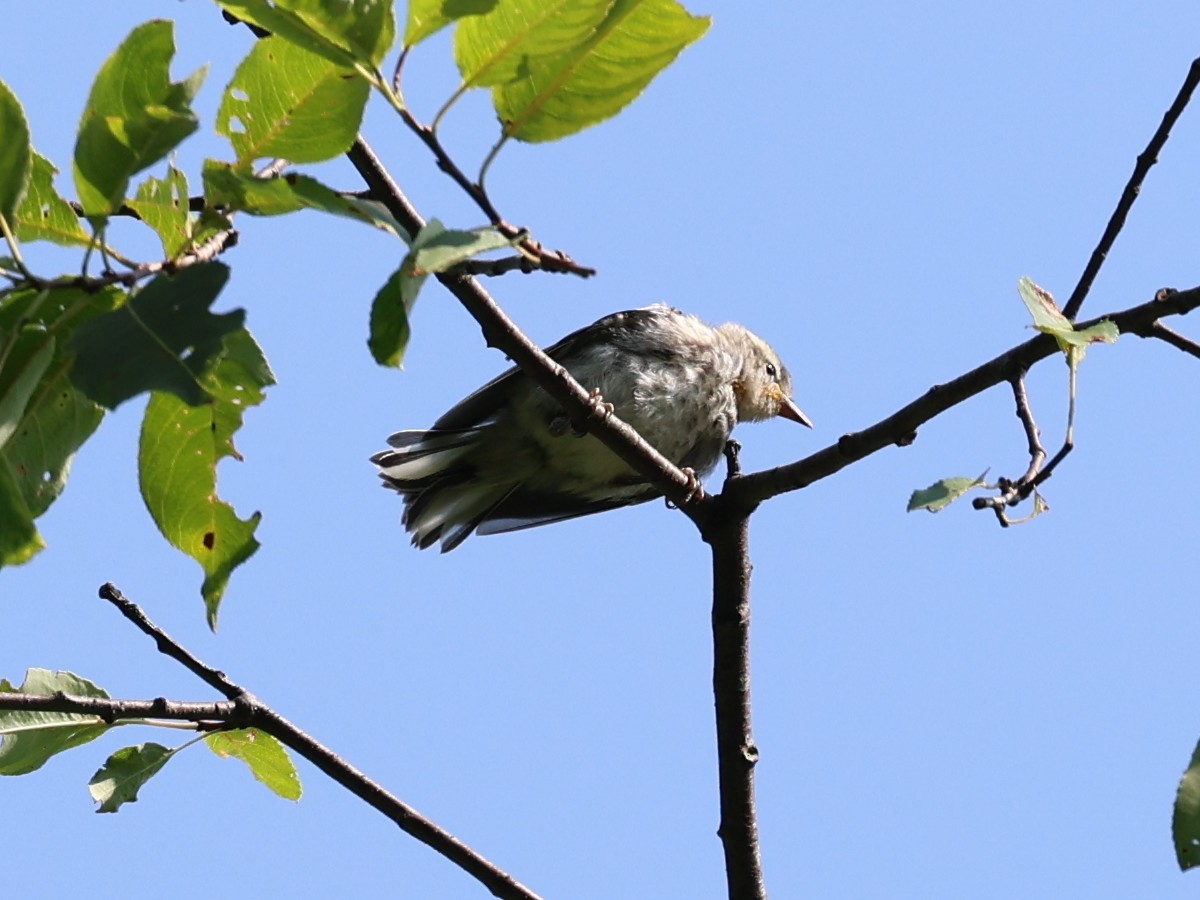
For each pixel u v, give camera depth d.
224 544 6.09
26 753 7.59
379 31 4.75
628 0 5.11
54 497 5.58
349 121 5.03
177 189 5.11
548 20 4.99
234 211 4.97
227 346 5.61
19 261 4.65
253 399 5.80
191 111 4.63
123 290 5.05
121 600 8.39
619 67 5.23
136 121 4.60
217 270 4.37
